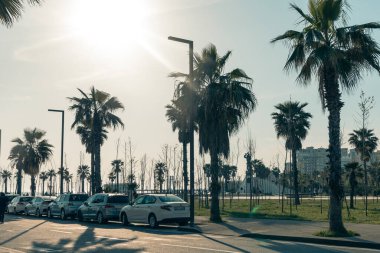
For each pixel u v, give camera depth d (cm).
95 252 1512
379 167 11212
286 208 4431
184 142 4347
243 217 2989
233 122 2788
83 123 4684
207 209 4447
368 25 1902
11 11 1230
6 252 1498
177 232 2266
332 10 1888
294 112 5672
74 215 3356
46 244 1766
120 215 2792
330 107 1914
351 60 1944
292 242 1781
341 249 1541
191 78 2508
